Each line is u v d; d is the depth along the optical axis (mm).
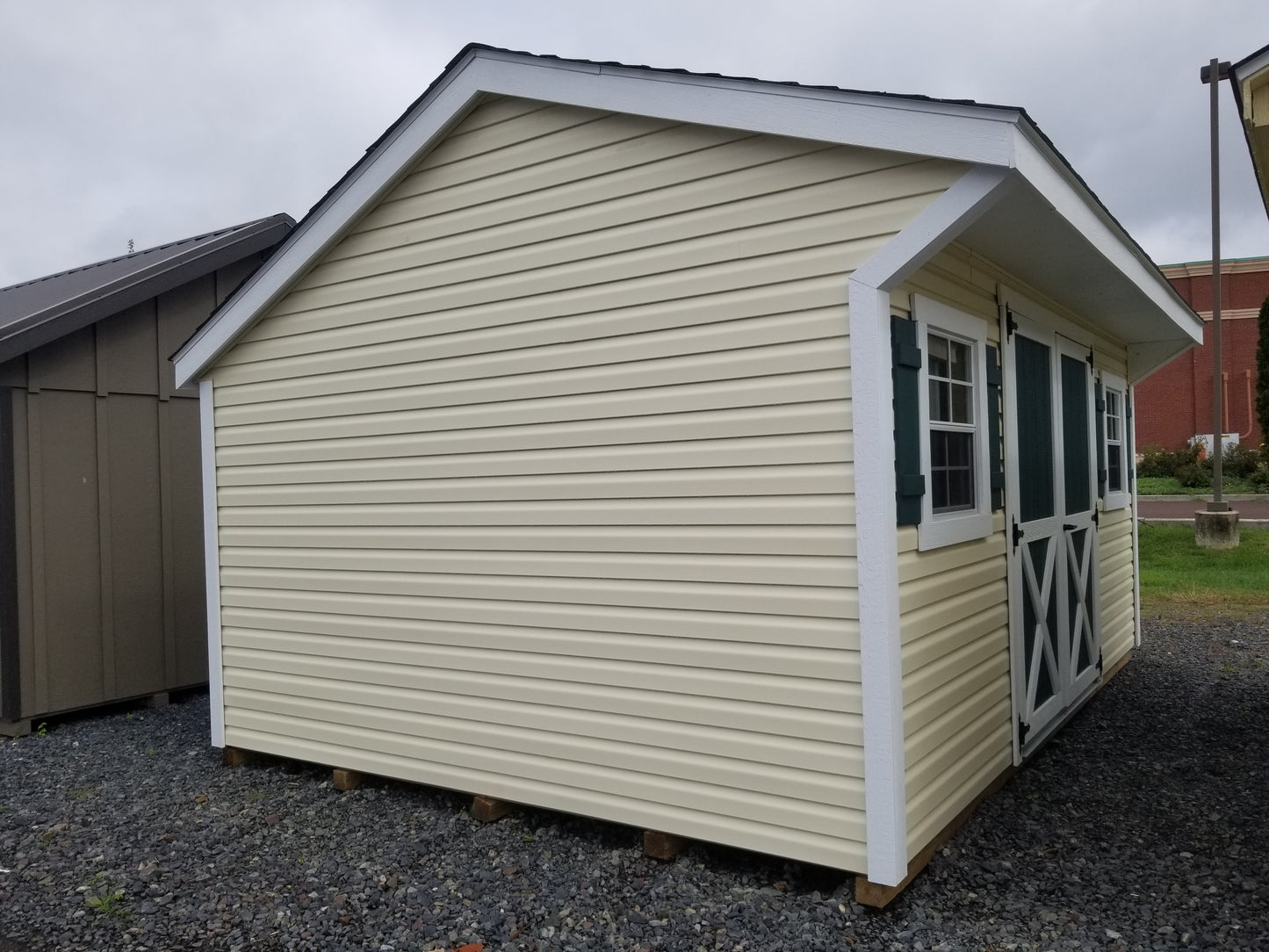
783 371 3719
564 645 4332
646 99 3957
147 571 7195
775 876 3863
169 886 4023
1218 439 13883
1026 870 3836
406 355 4871
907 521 3645
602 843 4289
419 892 3871
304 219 5070
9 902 3918
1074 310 6059
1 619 6363
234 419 5582
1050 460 5598
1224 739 5562
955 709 4117
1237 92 4824
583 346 4266
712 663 3893
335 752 5188
